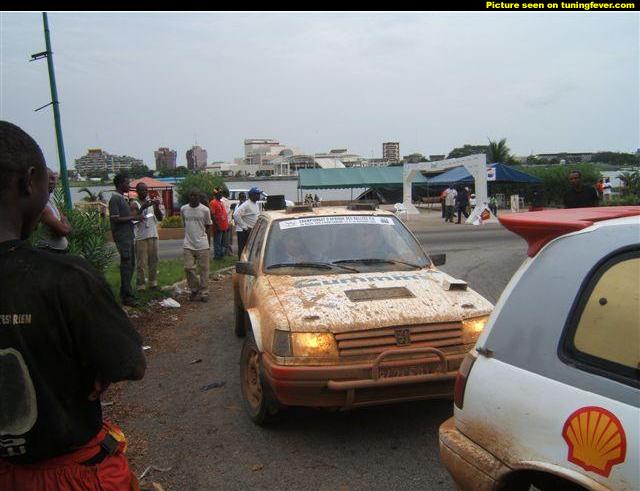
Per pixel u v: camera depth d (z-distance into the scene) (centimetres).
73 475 189
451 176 3884
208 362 657
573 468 211
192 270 988
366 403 412
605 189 3161
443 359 414
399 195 4666
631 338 207
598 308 221
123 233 856
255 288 528
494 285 1060
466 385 263
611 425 200
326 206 698
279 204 755
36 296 175
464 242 1889
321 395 409
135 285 1027
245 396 499
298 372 404
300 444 439
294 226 592
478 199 2678
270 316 443
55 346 177
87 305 180
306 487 376
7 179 180
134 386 586
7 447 179
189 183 3000
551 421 220
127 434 470
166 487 383
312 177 4069
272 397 447
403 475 385
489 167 3331
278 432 462
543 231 248
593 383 211
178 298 1009
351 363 409
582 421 209
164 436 464
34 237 547
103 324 183
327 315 425
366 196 4069
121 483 201
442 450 275
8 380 174
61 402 181
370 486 373
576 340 224
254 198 1280
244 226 1281
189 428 478
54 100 1030
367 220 606
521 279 254
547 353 231
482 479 249
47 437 180
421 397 420
